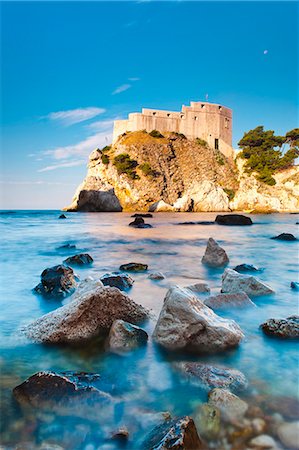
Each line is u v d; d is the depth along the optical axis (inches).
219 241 738.2
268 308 248.7
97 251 571.5
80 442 107.9
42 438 109.3
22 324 215.9
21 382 142.8
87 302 198.1
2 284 329.1
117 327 185.0
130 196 3538.4
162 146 3983.8
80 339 188.9
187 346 179.3
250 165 3912.4
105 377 145.7
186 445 99.7
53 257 505.7
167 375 150.1
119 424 115.5
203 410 119.9
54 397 126.0
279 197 3442.4
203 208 3326.8
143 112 4222.4
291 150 3828.7
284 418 116.6
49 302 267.1
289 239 754.2
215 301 242.7
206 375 141.4
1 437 109.2
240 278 287.7
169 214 2647.6
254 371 153.6
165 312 189.5
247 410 120.3
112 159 3865.7
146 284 320.2
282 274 379.9
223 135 4500.5
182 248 616.1
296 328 193.3
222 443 106.8
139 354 173.2
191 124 4338.1
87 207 3206.2
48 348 181.2
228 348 178.9
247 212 3112.7
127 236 838.5
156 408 124.3
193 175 3885.3
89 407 123.6
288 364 160.9
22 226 1228.5
